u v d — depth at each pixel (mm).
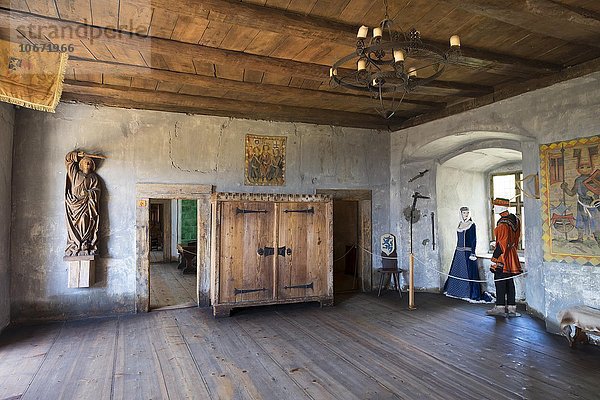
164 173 6457
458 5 3260
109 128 6168
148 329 5328
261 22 3529
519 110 5633
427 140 7324
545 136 5270
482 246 8367
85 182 5863
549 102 5227
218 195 6090
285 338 4969
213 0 3318
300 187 7469
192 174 6641
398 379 3750
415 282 7930
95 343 4746
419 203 8047
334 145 7805
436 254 7891
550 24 3727
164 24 3854
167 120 6516
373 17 3732
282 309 6469
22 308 5586
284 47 4449
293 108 6934
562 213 5043
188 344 4719
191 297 7312
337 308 6555
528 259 5957
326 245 6773
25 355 4348
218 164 6832
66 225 5812
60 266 5793
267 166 7207
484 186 8570
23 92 3643
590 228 4730
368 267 8000
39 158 5770
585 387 3578
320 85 5871
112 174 6160
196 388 3553
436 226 7926
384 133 8273
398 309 6500
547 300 5230
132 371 3926
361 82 3293
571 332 4641
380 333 5191
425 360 4230
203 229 6676
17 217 5625
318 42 4309
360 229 8031
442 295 7602
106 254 6078
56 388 3551
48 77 3773
